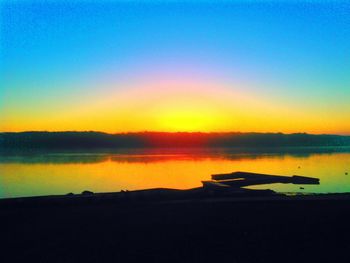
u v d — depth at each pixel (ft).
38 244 27.22
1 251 25.81
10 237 28.84
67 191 76.59
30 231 30.32
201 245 26.96
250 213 36.01
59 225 32.07
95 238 28.60
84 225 32.14
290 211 36.70
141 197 43.06
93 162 151.33
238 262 23.81
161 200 43.01
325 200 42.04
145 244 27.22
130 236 28.99
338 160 163.02
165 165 136.98
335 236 28.91
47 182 90.17
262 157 185.98
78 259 24.34
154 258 24.53
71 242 27.66
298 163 144.36
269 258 24.44
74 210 37.65
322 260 24.06
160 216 35.06
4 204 39.11
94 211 37.17
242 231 30.30
